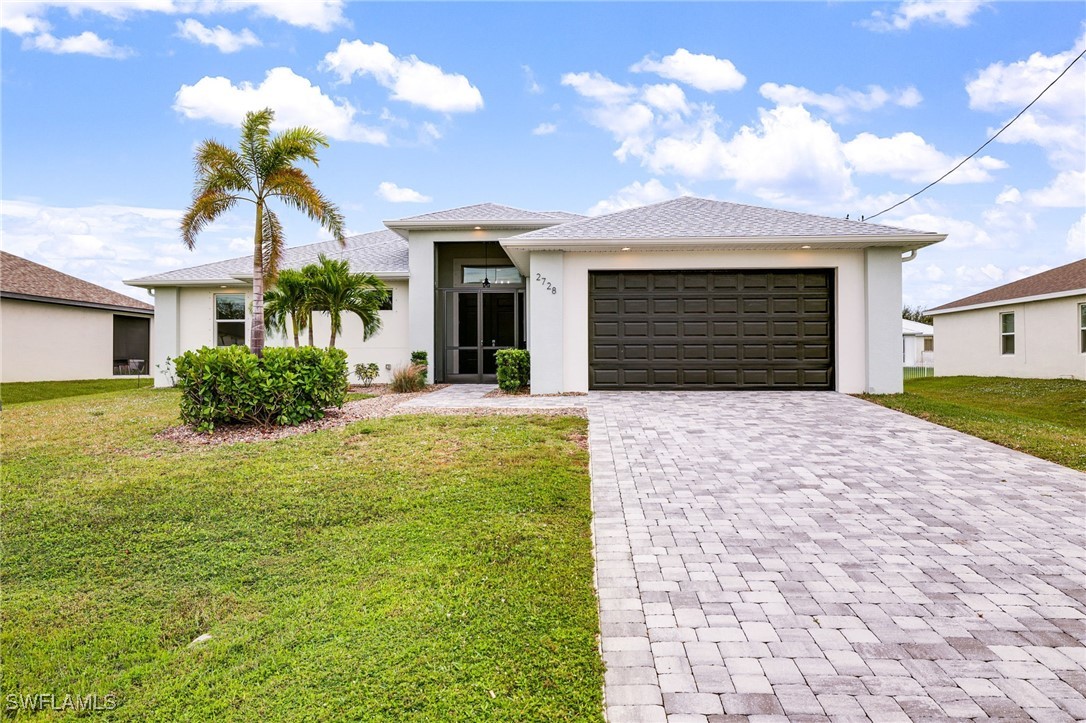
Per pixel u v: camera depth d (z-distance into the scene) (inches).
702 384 478.6
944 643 118.2
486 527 183.3
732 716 96.8
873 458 267.7
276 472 251.6
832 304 472.4
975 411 384.5
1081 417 484.1
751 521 190.2
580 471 244.7
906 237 444.1
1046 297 683.4
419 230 636.7
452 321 665.6
